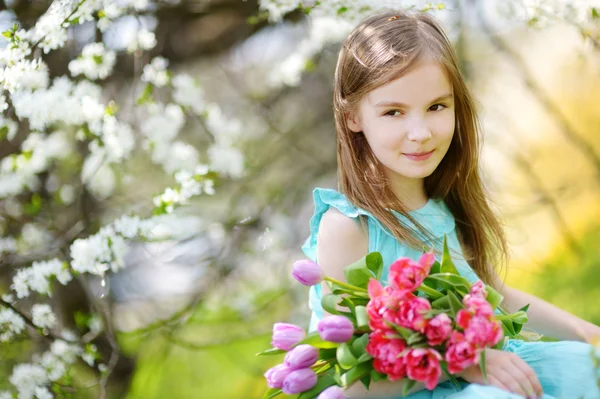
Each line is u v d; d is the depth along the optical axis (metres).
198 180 2.35
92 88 2.34
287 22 3.10
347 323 1.37
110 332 2.48
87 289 2.45
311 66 2.91
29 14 2.63
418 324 1.31
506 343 1.65
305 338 1.42
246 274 3.25
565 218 3.77
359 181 1.68
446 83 1.62
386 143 1.60
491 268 1.90
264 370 3.54
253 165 3.06
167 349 3.16
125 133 2.42
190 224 2.98
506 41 3.56
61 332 2.67
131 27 2.52
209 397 3.66
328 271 1.63
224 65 3.44
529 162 3.48
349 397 1.49
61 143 2.67
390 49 1.61
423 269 1.35
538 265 3.44
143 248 2.83
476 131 1.80
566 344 1.57
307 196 3.49
